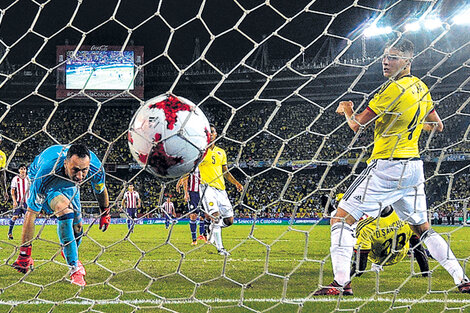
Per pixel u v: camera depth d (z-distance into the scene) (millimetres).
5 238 16188
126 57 37438
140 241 14680
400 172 4887
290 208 33000
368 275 6781
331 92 40188
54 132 40031
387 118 4891
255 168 37312
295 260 9102
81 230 5934
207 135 3658
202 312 4379
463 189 31312
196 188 9375
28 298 5066
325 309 4480
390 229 6207
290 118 40406
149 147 3514
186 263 8531
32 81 39094
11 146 38500
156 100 3621
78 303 4770
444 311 4355
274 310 4430
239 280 6402
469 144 32781
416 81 5031
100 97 37281
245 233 19406
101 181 6031
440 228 23406
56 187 5445
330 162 3768
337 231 4949
